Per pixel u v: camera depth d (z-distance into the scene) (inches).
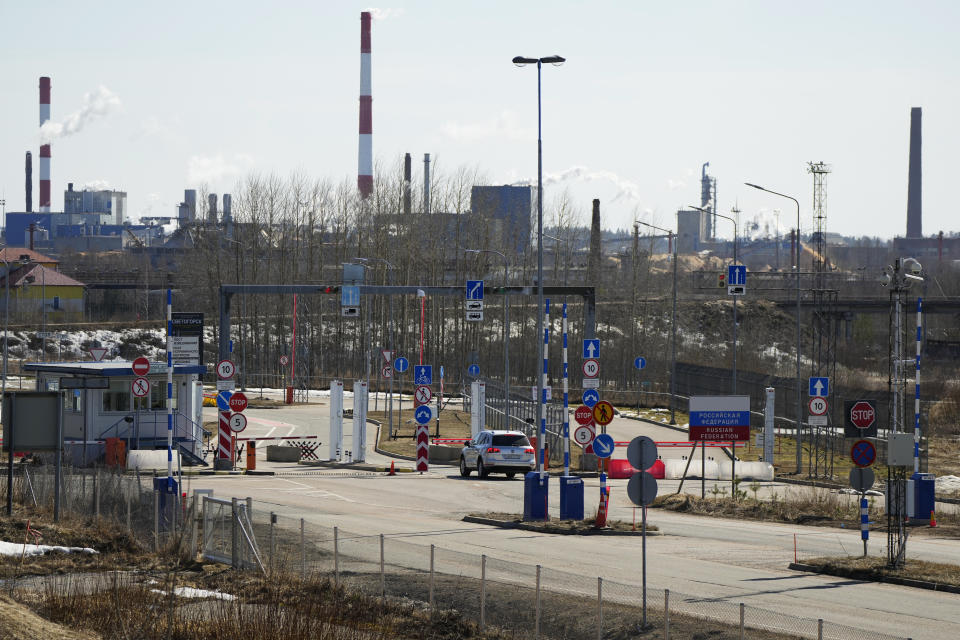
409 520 3043.8
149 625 1702.8
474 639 1724.9
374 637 1689.2
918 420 3262.8
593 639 1691.7
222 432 4453.7
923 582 2155.5
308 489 3816.4
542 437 2997.0
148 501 2583.7
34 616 1636.3
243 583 2064.5
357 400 4970.5
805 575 2263.8
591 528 2854.3
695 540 2760.8
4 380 7249.0
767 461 4803.2
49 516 2630.4
